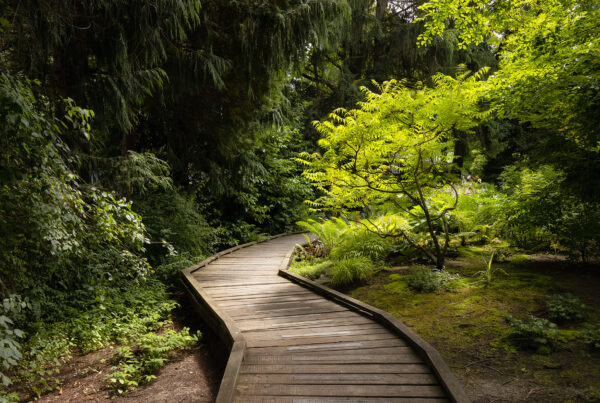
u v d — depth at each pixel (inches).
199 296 227.9
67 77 191.9
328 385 122.1
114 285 233.6
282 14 230.2
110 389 145.6
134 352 179.0
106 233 156.3
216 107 283.7
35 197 128.4
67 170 140.1
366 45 619.2
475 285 208.2
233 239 450.3
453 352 144.9
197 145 319.3
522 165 225.0
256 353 147.3
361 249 295.3
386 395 115.6
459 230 299.6
